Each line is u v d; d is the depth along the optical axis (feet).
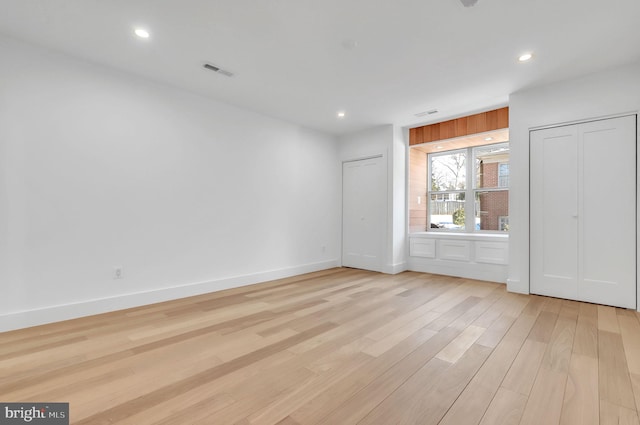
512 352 6.73
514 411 4.69
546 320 8.76
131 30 7.75
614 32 7.78
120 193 9.90
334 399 5.03
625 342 7.22
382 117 14.70
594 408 4.75
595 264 10.28
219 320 8.81
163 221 10.90
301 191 16.01
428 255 15.97
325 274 15.71
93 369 5.98
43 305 8.46
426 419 4.52
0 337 7.48
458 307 10.00
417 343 7.22
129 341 7.33
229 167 12.91
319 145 16.99
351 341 7.35
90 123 9.32
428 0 6.64
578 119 10.45
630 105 9.58
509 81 10.74
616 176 9.91
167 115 11.05
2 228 7.89
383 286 12.99
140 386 5.40
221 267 12.55
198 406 4.83
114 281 9.75
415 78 10.51
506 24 7.48
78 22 7.39
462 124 14.51
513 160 11.82
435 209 17.65
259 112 13.99
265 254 14.24
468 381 5.56
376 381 5.57
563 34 7.89
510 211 11.93
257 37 8.08
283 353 6.72
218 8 6.89
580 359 6.38
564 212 10.84
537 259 11.40
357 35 7.98
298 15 7.16
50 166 8.61
